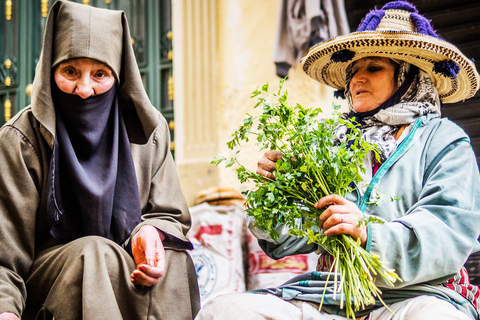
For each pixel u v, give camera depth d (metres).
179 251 2.71
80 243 2.46
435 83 2.79
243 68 5.72
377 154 2.35
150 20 6.41
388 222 2.32
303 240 2.61
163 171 2.91
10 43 6.86
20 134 2.63
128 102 2.83
